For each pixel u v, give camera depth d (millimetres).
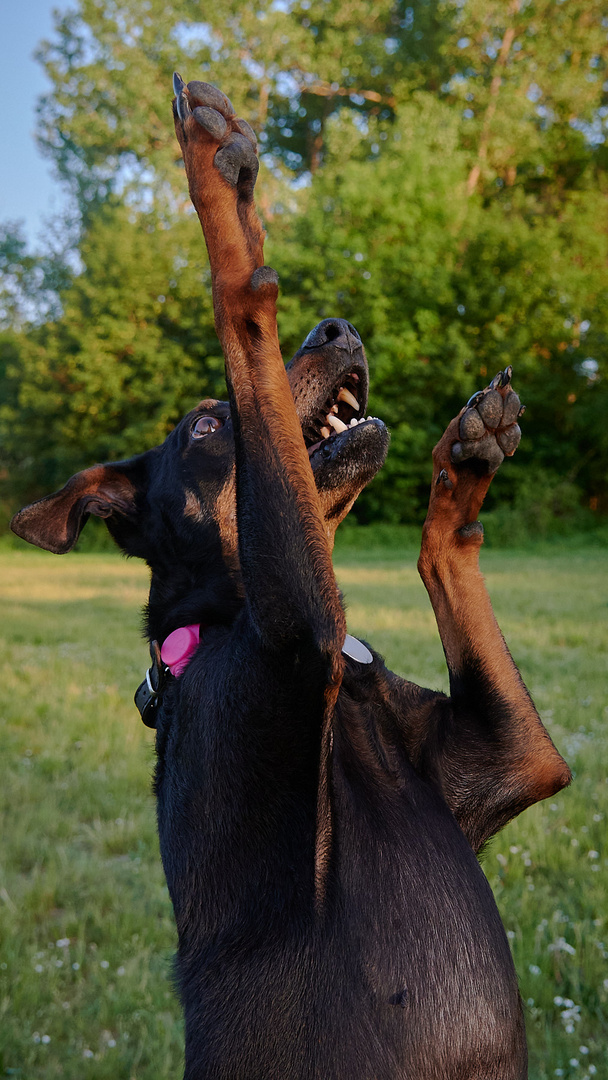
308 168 42312
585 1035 2939
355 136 34125
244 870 1748
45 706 7070
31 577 19938
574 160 35625
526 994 3078
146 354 31188
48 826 4695
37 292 40375
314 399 2297
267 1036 1611
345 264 29703
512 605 12648
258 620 1616
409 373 29594
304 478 1681
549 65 35250
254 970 1654
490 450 2021
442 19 36938
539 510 29094
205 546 2344
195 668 1935
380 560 24000
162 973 3369
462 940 1701
